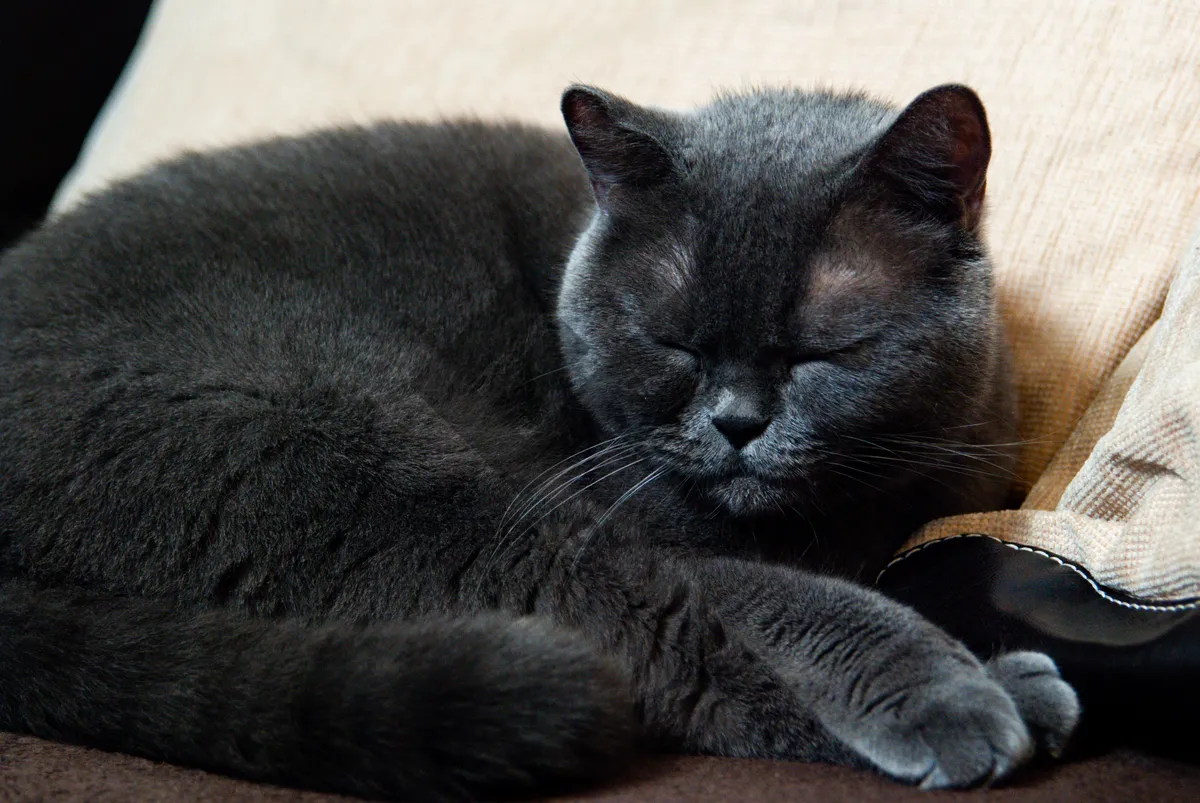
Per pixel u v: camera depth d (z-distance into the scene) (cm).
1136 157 69
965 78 74
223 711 54
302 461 59
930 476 63
